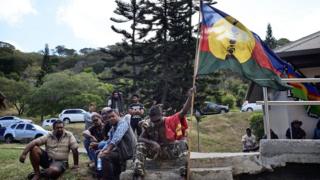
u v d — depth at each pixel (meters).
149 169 7.87
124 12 33.09
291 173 8.04
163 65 33.31
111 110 8.36
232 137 36.19
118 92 11.44
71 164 10.05
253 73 7.87
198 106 33.69
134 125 9.73
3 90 56.16
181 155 7.78
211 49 7.88
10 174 9.73
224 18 8.12
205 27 8.04
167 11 32.22
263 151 8.00
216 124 38.19
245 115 40.22
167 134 7.59
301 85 9.24
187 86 32.91
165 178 7.63
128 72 34.94
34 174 9.17
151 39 33.00
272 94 12.62
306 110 11.99
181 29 32.16
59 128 9.32
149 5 32.16
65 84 51.41
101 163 8.11
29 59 96.00
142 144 7.56
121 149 8.18
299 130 11.22
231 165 8.06
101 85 55.06
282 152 7.90
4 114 56.16
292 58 11.84
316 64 11.89
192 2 31.83
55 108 51.59
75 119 42.09
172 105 33.34
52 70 82.56
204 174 7.69
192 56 33.25
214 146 33.47
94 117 9.57
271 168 7.92
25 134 29.64
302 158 7.79
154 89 33.62
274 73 7.98
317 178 8.00
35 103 52.06
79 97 50.22
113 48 39.88
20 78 83.19
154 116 7.59
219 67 7.79
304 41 12.45
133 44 33.72
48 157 9.20
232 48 7.91
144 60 33.84
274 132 12.55
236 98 55.66
